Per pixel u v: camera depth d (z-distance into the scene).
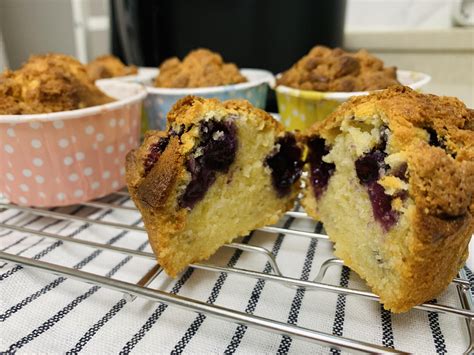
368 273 0.10
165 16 0.21
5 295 0.10
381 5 0.28
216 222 0.11
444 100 0.10
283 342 0.09
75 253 0.12
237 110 0.11
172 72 0.19
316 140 0.12
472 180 0.09
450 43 0.25
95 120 0.13
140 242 0.12
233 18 0.20
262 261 0.11
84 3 0.30
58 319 0.09
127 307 0.10
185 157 0.10
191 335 0.09
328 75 0.16
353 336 0.09
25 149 0.12
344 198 0.11
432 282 0.09
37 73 0.14
